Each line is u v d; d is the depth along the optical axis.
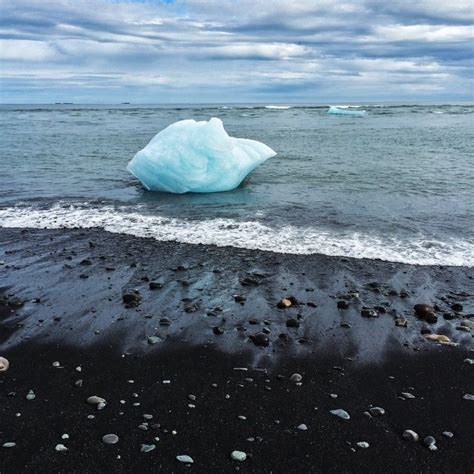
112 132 33.00
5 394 4.44
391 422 4.07
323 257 8.05
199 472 3.49
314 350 5.25
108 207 11.59
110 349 5.27
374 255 8.12
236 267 7.66
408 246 8.52
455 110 75.81
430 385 4.61
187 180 12.80
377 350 5.25
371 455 3.68
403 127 37.47
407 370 4.87
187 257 8.15
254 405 4.29
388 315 6.04
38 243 8.95
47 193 13.12
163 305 6.35
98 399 4.34
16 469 3.50
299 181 14.41
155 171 12.87
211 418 4.11
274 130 34.78
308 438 3.86
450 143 24.48
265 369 4.89
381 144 24.22
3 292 6.76
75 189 13.62
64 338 5.49
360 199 11.97
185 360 5.05
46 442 3.79
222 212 11.00
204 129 13.10
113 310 6.20
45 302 6.43
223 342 5.42
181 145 12.94
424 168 16.39
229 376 4.77
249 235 9.24
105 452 3.68
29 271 7.57
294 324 5.77
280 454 3.68
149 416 4.12
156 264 7.84
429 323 5.85
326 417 4.13
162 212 11.08
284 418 4.11
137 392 4.49
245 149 13.92
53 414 4.14
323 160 18.50
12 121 49.19
